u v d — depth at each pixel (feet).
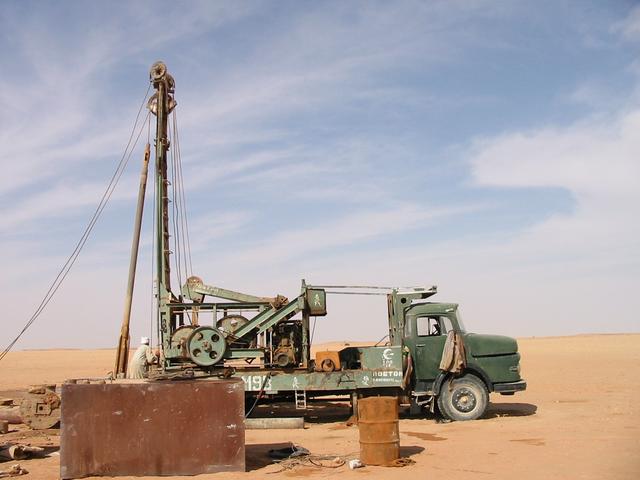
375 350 53.72
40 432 50.85
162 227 58.34
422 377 53.98
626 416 52.70
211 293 56.80
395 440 35.86
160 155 60.08
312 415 60.23
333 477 32.81
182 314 57.31
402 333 55.16
